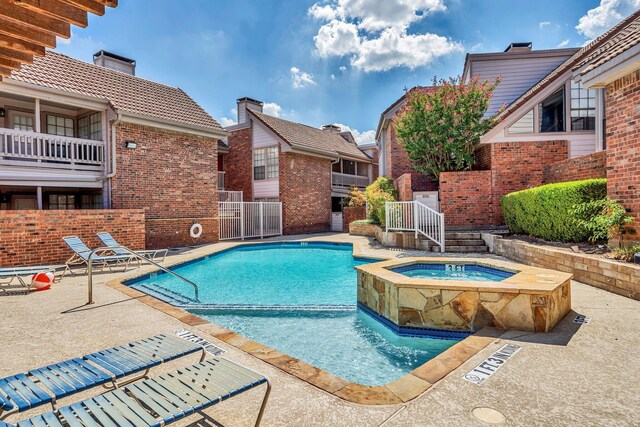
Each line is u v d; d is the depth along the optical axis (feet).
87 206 47.01
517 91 53.26
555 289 14.79
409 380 10.23
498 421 8.21
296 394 9.55
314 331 17.70
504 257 32.35
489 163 44.16
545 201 29.04
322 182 75.56
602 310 16.49
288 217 66.33
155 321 15.89
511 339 13.42
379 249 39.11
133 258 34.99
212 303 21.65
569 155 41.16
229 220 55.16
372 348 15.69
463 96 44.50
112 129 41.16
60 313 17.19
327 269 34.81
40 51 9.36
